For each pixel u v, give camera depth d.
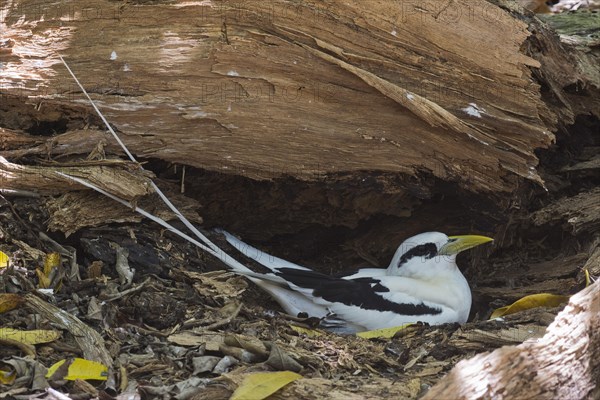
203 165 10.69
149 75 10.41
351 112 10.52
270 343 9.04
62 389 8.09
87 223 10.16
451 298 11.09
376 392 8.29
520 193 11.87
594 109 12.61
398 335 10.14
